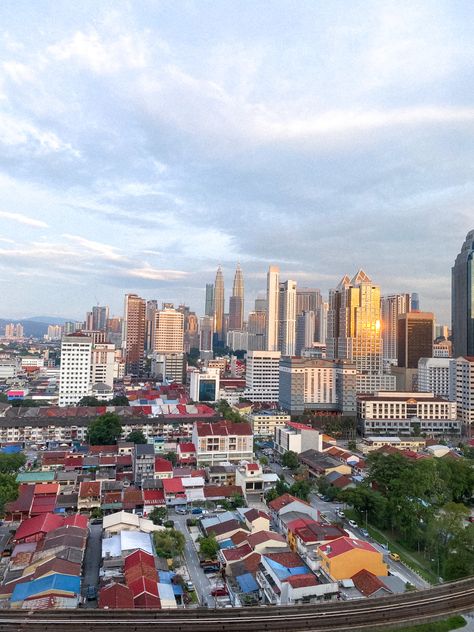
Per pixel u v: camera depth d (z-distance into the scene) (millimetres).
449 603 59438
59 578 76875
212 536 98500
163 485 129125
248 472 140000
